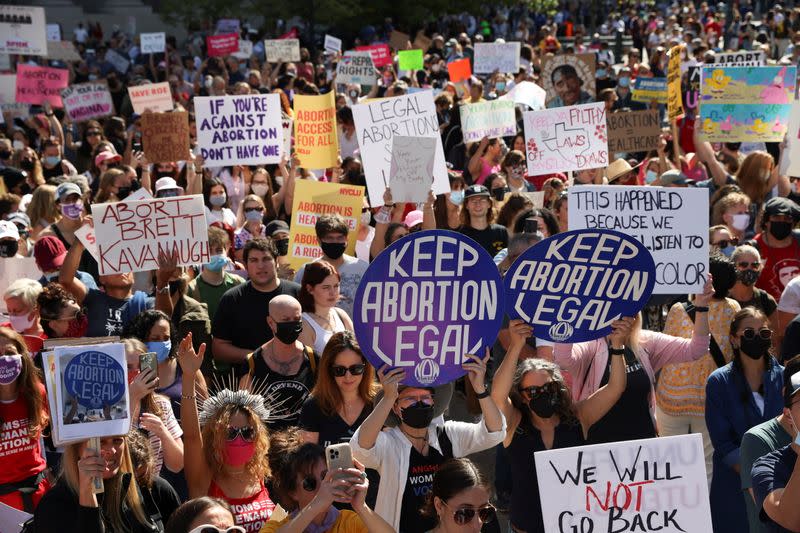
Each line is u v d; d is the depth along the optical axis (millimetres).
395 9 35188
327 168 13008
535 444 5363
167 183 10055
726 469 5906
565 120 11758
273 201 11805
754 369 5930
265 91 18625
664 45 30016
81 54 30172
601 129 11727
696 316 6348
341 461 4297
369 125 10180
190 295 8109
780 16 32469
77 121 17031
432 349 4891
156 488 4879
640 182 13562
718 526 5930
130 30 35531
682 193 6398
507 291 5152
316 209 9594
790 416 4590
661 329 8102
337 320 7262
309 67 24484
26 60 24875
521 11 38938
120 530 4566
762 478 4406
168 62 28656
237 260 10125
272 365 6586
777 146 15867
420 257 4836
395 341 4867
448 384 5199
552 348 6234
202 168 11375
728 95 12250
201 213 7508
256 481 5320
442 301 4867
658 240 6422
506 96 16188
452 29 35781
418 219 9867
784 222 8180
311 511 4254
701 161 13188
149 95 16359
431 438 5086
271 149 11500
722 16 36656
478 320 4898
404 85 16328
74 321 7363
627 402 5879
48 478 6031
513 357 5207
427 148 8805
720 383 5938
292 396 6508
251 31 34594
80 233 7785
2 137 14797
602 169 12414
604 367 6027
